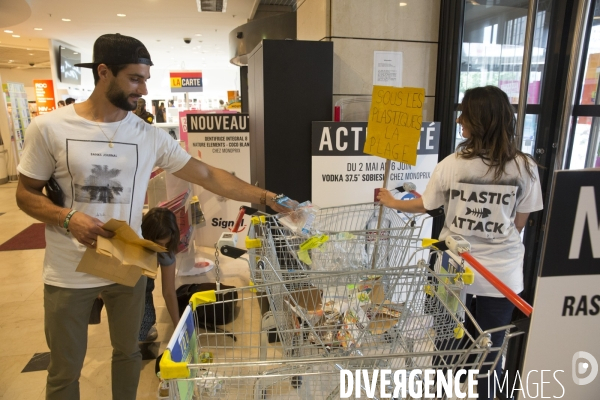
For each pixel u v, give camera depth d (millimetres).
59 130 1511
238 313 2957
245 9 8094
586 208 794
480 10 2766
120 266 1486
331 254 1846
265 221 1870
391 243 1969
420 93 1843
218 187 1995
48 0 7254
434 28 2996
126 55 1480
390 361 1431
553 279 813
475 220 1666
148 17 8695
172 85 8836
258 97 2807
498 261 1678
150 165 1746
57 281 1576
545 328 833
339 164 2529
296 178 2678
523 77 2221
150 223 2309
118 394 1823
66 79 12336
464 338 1812
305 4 3309
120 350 1795
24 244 4953
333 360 1093
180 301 3023
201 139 4301
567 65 2076
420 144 2621
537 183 1655
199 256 4332
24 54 13812
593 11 1995
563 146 2088
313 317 1483
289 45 2531
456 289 1412
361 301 1507
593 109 1995
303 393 1422
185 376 1028
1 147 9289
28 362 2549
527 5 2375
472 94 1639
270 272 1553
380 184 2588
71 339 1627
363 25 2855
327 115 2646
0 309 3268
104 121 1595
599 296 833
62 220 1424
